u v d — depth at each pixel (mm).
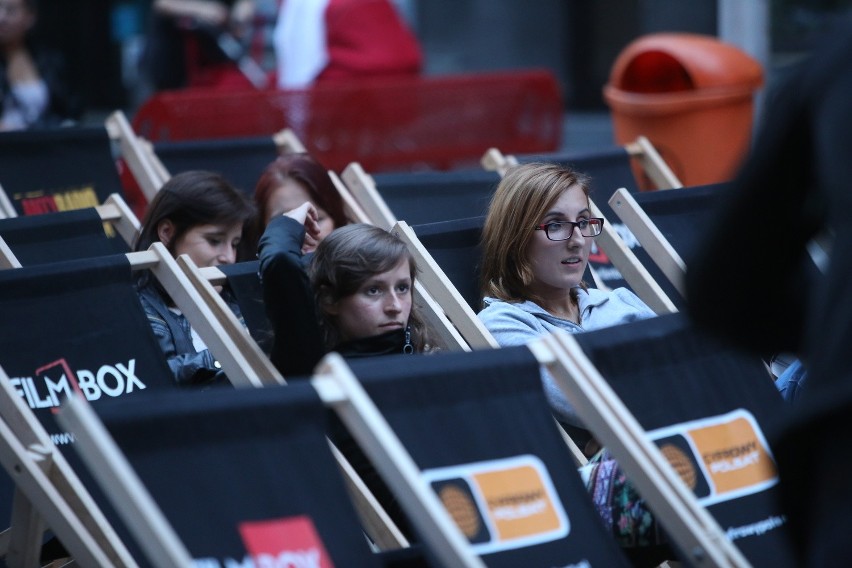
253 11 36750
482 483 10258
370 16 31734
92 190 20703
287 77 32062
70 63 61125
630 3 47719
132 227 17641
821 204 8578
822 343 8062
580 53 48938
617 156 21875
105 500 12516
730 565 10555
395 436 10047
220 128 27609
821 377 7988
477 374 10672
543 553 10273
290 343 13000
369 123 29484
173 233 16016
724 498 11453
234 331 13641
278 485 9523
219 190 16062
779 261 8625
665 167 22016
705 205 18766
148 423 9219
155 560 8578
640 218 17828
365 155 29547
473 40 48875
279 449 9664
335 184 19453
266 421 9664
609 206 19875
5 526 12414
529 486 10484
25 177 20219
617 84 27844
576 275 15312
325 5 31516
